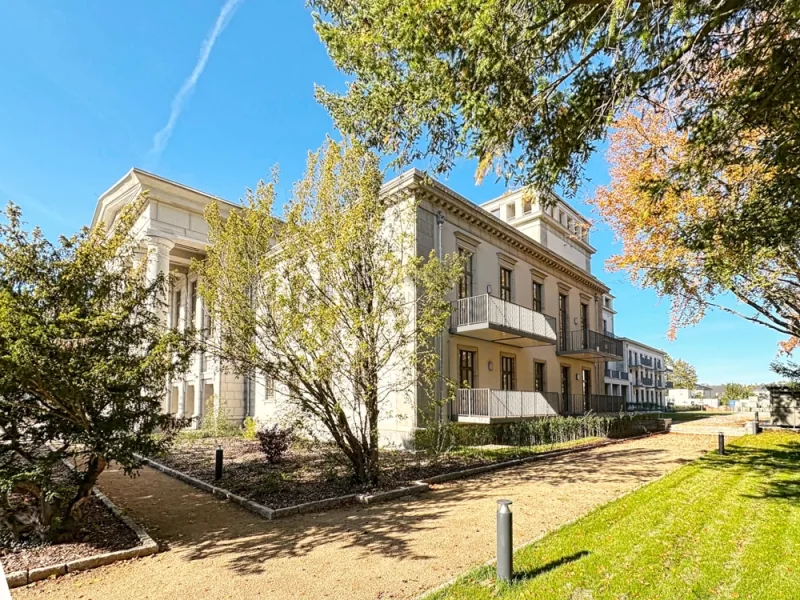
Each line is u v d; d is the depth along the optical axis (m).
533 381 19.14
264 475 9.68
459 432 13.99
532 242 19.62
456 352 15.17
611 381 44.94
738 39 4.75
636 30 4.27
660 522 5.98
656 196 6.64
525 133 5.32
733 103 5.03
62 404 5.36
